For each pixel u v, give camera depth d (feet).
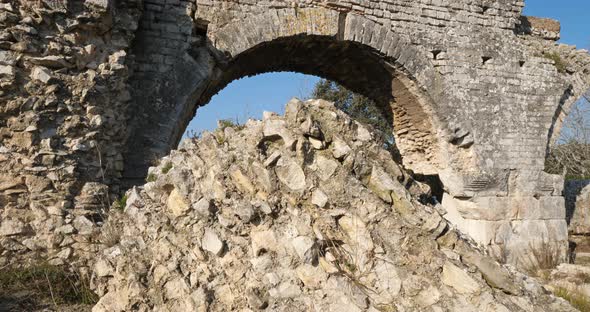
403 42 38.19
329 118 12.85
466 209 40.34
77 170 22.81
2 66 21.68
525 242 41.19
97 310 16.55
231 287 13.00
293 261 11.94
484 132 40.98
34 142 22.02
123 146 26.50
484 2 41.60
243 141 13.69
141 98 29.68
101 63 24.47
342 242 11.86
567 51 46.24
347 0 36.06
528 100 43.14
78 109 23.29
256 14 33.27
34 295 18.89
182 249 14.40
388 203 11.77
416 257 11.06
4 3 22.02
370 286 11.16
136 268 15.33
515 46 43.01
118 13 25.89
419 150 44.14
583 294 22.17
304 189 12.37
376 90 43.75
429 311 10.49
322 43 37.04
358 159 12.29
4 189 21.36
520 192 41.86
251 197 13.11
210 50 31.81
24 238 21.24
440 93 39.58
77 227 21.81
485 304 10.09
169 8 31.07
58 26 23.11
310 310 11.42
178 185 14.65
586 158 85.76
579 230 47.37
